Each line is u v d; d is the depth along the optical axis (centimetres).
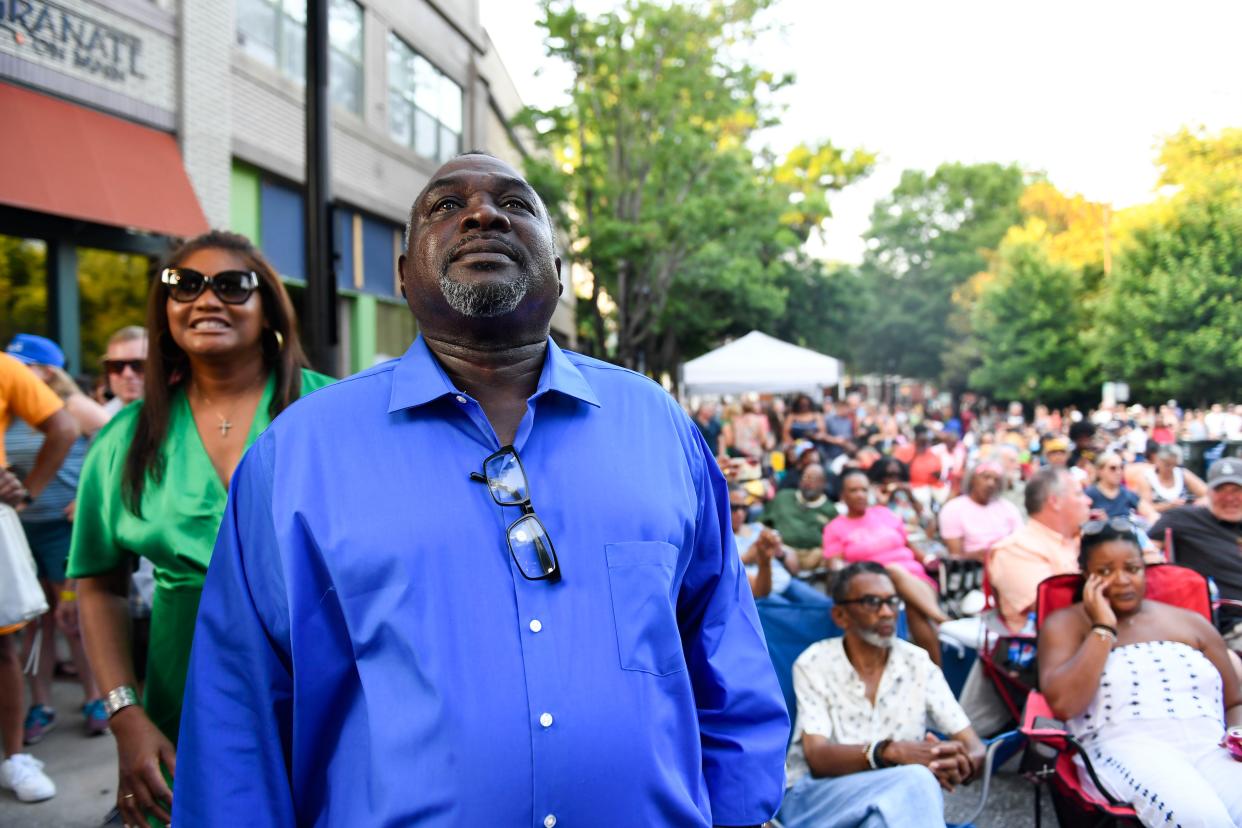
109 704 224
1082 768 354
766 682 174
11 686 391
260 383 253
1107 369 3222
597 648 147
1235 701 376
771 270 3394
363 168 1552
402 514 148
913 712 362
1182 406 3020
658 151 2045
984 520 665
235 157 1181
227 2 1136
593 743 143
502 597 146
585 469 159
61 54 888
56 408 382
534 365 171
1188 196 2958
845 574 366
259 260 250
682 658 157
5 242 861
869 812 309
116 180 912
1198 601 408
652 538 156
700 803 156
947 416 2664
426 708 139
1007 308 4516
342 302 1545
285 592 152
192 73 1060
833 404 2236
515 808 139
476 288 159
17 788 390
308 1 586
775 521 755
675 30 2027
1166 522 531
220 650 158
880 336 5816
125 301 1007
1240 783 336
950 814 414
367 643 144
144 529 229
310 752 153
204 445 240
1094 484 797
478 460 155
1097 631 359
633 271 2305
